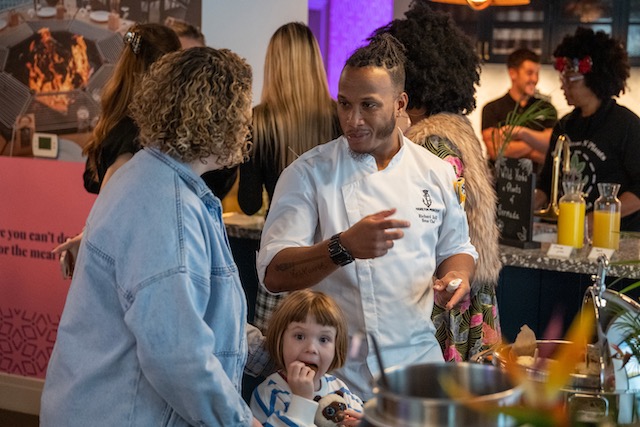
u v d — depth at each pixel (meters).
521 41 6.39
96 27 4.39
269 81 3.61
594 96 4.44
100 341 1.80
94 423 1.81
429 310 2.42
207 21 4.30
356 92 2.24
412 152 2.44
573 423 1.46
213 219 1.88
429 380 1.31
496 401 1.16
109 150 3.32
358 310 2.36
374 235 2.08
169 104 1.77
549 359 1.61
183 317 1.73
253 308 3.69
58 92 4.49
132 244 1.76
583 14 6.25
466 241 2.54
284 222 2.36
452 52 2.83
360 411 2.32
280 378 2.41
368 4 6.23
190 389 1.73
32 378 4.72
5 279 4.70
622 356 1.51
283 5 4.45
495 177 3.52
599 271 1.62
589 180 4.45
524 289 3.46
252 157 3.59
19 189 4.62
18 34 4.54
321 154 2.40
